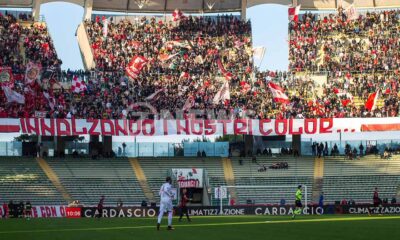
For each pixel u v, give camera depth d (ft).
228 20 383.04
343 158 335.06
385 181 318.86
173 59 359.66
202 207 274.98
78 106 328.08
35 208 270.67
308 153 344.08
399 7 391.65
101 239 130.31
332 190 314.96
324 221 197.98
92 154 329.11
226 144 340.80
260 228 161.99
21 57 344.49
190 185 309.83
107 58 355.36
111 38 366.63
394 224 177.37
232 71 355.15
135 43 365.61
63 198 300.40
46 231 162.61
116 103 332.39
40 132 316.81
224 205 282.97
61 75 339.16
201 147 339.77
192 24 379.14
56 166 318.45
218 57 362.74
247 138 343.46
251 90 346.13
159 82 344.90
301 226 169.37
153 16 385.91
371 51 363.56
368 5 392.88
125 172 319.68
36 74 327.06
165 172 322.55
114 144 334.44
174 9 391.45
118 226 181.88
